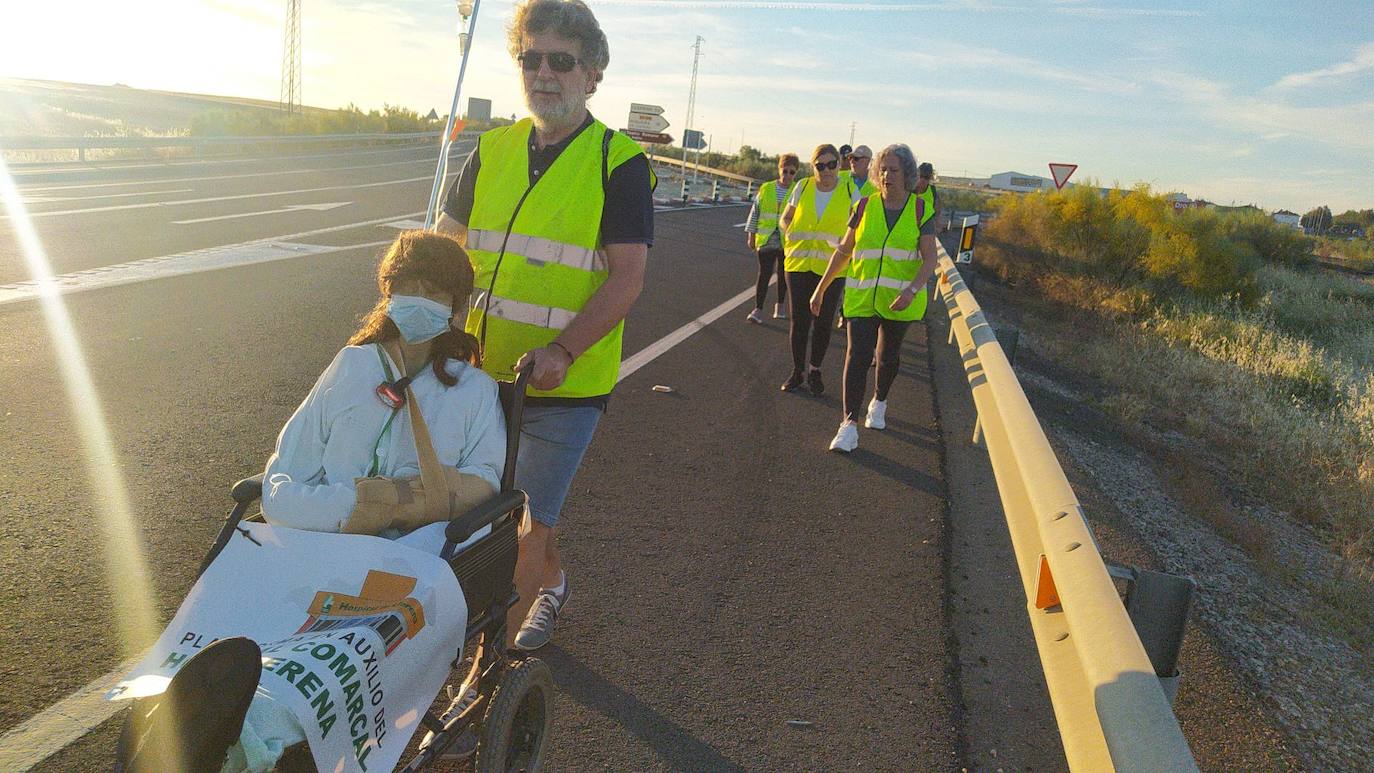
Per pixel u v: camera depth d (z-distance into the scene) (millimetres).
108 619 3648
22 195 17203
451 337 2670
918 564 5086
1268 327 20281
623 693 3570
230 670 1818
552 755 3150
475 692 2934
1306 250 38469
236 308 9430
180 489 4965
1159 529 6727
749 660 3928
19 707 3072
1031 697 3865
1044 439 4562
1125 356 14336
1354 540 7969
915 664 4027
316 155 37594
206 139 30422
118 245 12617
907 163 6828
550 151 3166
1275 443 10672
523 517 2967
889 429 7859
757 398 8375
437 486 2520
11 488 4746
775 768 3242
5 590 3768
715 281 15938
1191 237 23547
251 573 2377
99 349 7488
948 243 28391
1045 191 26547
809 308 8633
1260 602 5746
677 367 9227
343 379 2543
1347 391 14438
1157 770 1926
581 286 3174
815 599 4551
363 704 2133
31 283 9664
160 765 1840
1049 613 3373
